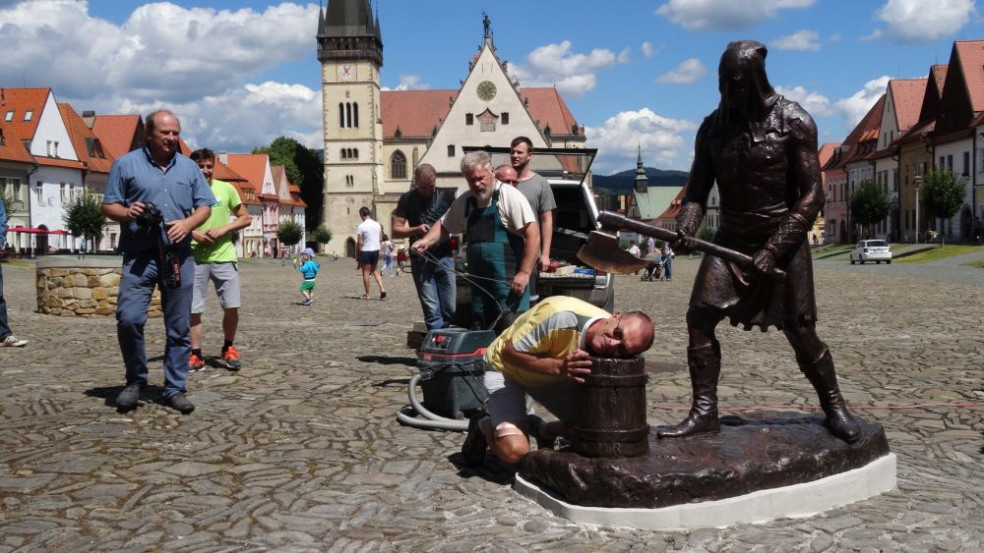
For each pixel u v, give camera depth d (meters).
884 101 80.75
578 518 4.12
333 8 105.00
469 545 3.84
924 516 4.21
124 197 6.59
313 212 127.12
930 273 35.12
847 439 4.56
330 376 8.33
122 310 6.50
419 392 7.44
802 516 4.23
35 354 9.85
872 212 70.75
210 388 7.61
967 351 10.35
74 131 77.00
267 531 4.03
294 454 5.36
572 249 11.91
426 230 8.10
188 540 3.92
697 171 4.72
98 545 3.85
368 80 104.81
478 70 91.44
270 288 28.19
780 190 4.46
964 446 5.61
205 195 6.75
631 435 4.23
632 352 4.23
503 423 4.70
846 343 11.27
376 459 5.25
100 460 5.17
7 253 54.81
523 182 7.73
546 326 4.35
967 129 60.47
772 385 8.02
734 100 4.39
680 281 34.84
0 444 5.52
